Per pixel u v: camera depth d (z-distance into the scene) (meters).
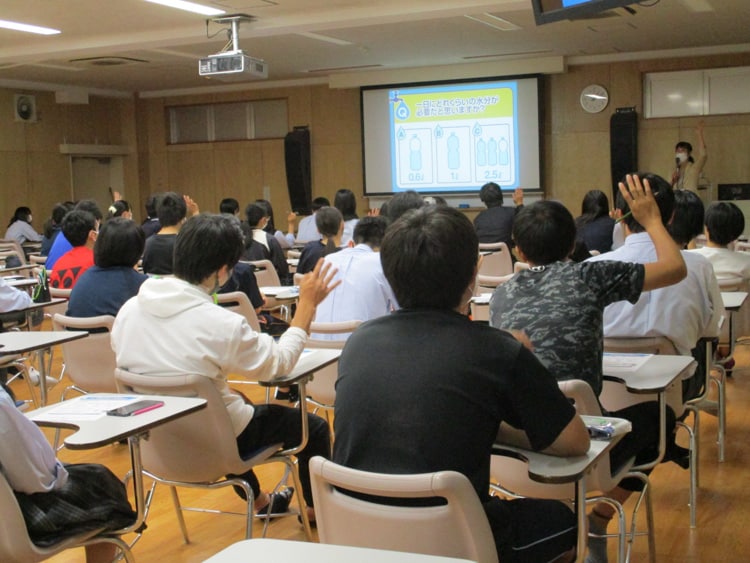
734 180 11.30
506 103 12.04
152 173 14.90
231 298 4.16
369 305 3.69
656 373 2.41
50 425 2.04
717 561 2.84
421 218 1.74
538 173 12.00
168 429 2.48
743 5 8.37
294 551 1.17
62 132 13.77
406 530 1.54
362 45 10.20
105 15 8.03
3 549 1.85
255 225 6.57
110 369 3.65
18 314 4.57
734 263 4.34
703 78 11.31
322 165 13.58
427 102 12.49
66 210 7.95
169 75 12.49
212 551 3.07
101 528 2.05
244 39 9.53
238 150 14.28
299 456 3.02
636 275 2.29
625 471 2.35
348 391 1.69
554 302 2.27
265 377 2.53
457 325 1.67
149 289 2.57
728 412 4.64
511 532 1.70
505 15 8.48
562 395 1.68
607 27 9.40
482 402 1.62
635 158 11.48
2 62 10.05
